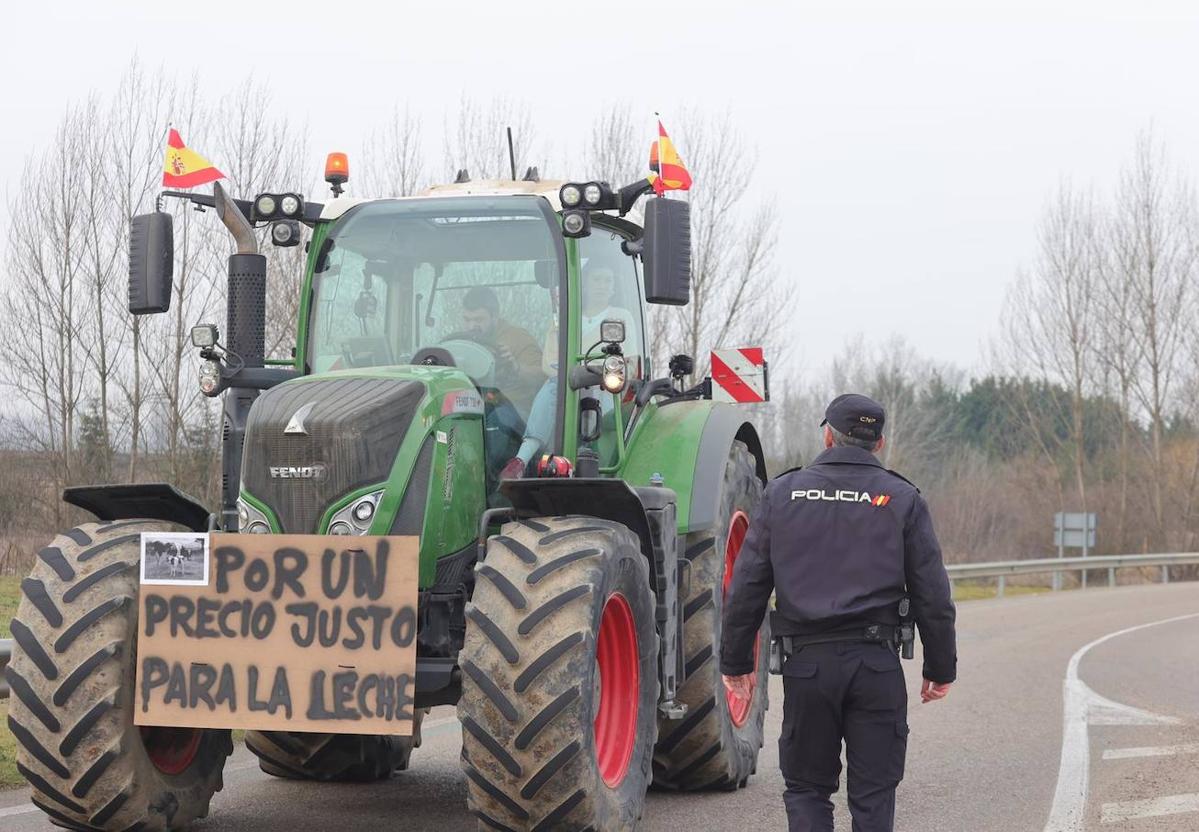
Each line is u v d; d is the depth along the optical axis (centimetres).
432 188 1117
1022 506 8675
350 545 856
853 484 775
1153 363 7456
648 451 1155
